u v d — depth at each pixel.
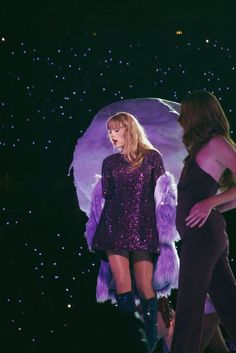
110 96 19.66
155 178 7.96
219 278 6.45
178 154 8.16
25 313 10.07
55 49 19.64
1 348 8.46
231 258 12.57
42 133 19.58
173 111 8.36
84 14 19.55
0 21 19.20
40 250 13.84
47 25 19.47
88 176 8.45
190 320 6.34
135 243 7.80
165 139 8.19
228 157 6.42
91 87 19.69
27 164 19.41
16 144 19.53
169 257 7.91
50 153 19.53
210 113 6.63
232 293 6.42
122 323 5.40
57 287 11.52
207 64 19.53
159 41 19.72
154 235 7.87
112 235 7.85
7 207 17.08
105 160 8.08
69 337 5.57
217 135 6.52
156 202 7.93
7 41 19.38
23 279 12.04
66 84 19.67
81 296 10.95
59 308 10.27
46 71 19.62
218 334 7.00
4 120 19.55
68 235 14.93
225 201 6.36
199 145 6.56
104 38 19.73
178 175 8.19
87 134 8.48
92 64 19.72
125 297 7.73
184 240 6.44
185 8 19.53
